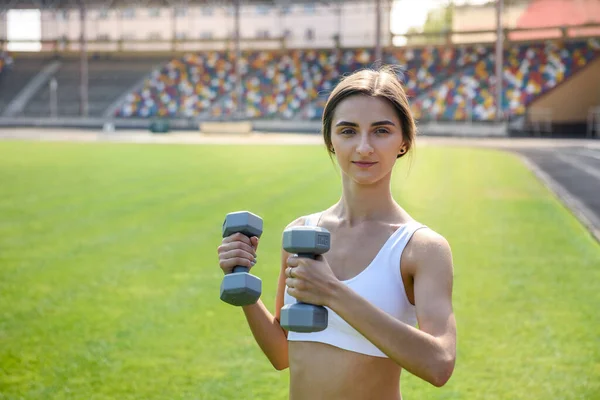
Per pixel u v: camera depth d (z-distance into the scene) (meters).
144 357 5.38
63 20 65.81
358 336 1.96
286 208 13.55
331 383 1.98
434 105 50.09
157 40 61.03
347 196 2.11
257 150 32.59
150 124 56.31
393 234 2.01
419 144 38.28
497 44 46.72
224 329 6.09
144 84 59.84
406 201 14.77
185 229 11.19
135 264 8.65
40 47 63.72
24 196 15.29
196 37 64.62
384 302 1.96
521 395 4.71
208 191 16.27
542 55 50.31
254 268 8.46
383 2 59.06
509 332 6.06
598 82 47.84
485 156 28.92
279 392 4.74
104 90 59.81
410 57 54.97
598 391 4.77
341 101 2.04
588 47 49.12
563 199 15.45
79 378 4.94
